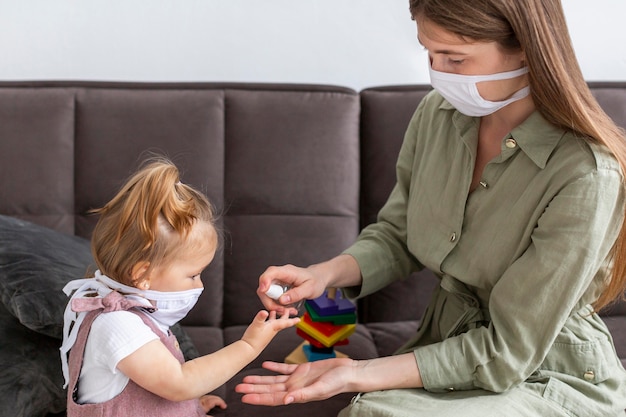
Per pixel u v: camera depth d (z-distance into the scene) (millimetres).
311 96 1888
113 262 1229
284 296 1401
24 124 1821
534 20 1191
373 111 1900
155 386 1209
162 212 1228
